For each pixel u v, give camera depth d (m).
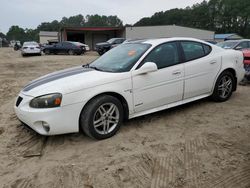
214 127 4.45
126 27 38.94
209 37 40.69
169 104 4.82
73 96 3.78
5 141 4.18
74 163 3.45
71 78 4.06
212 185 2.91
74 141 4.09
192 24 96.56
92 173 3.21
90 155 3.64
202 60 5.15
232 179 3.00
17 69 14.07
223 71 5.56
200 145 3.82
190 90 5.02
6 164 3.51
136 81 4.28
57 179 3.12
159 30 38.38
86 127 3.92
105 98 4.00
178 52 4.86
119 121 4.23
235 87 5.98
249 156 3.49
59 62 17.72
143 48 4.62
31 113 3.74
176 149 3.72
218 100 5.71
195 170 3.20
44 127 3.80
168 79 4.63
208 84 5.34
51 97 3.70
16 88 8.55
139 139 4.07
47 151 3.83
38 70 13.53
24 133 4.46
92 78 4.01
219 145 3.80
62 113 3.73
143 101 4.42
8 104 6.39
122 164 3.37
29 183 3.08
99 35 41.59
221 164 3.31
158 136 4.16
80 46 26.95
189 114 5.09
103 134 4.07
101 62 4.83
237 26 91.69
